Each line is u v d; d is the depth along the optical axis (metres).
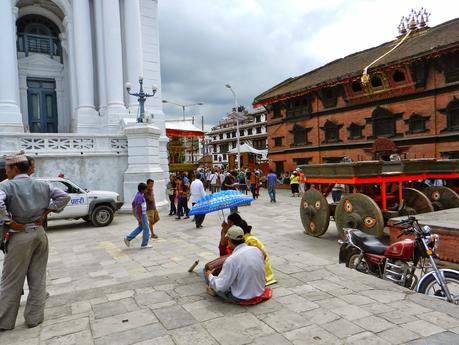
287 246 9.28
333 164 9.16
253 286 4.32
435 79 18.62
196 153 77.75
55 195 4.16
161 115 22.00
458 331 3.51
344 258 6.32
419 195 9.43
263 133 60.75
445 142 18.33
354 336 3.46
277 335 3.54
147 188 10.70
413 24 23.88
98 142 17.03
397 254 5.11
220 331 3.67
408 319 3.79
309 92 25.73
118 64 20.16
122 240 10.77
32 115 22.30
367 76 20.39
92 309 4.39
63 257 8.91
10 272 3.91
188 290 4.95
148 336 3.63
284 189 29.03
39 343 3.61
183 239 10.60
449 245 6.16
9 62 17.42
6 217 3.65
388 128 21.16
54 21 22.89
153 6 22.92
